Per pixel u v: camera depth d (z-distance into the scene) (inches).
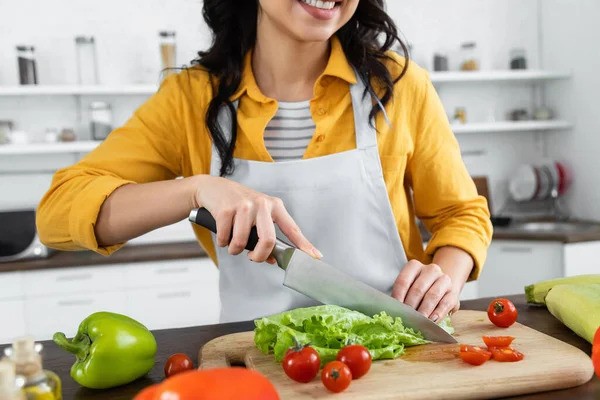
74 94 113.8
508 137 131.0
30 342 28.6
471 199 50.1
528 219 124.1
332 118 48.2
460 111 123.1
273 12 41.5
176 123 49.6
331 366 31.7
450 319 44.2
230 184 37.6
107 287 100.1
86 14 114.7
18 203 114.8
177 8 118.0
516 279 107.2
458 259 46.6
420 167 50.5
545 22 129.3
